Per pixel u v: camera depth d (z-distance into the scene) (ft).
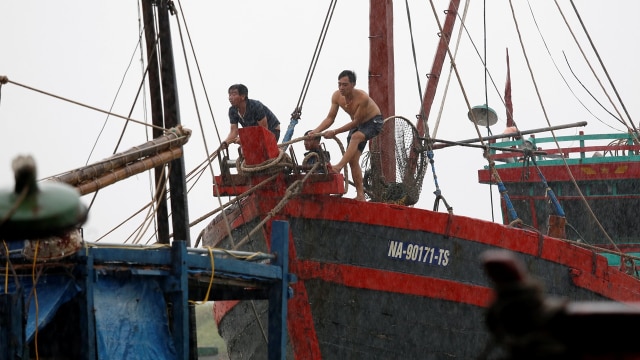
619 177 108.06
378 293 69.72
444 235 70.03
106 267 43.32
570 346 10.87
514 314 11.12
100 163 46.91
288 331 72.38
